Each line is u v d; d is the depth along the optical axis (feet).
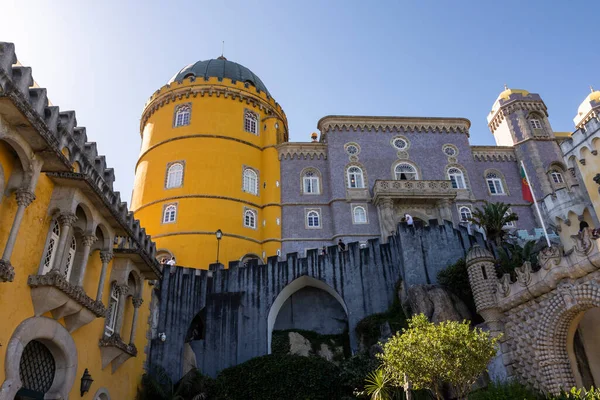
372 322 74.79
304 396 64.59
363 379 62.95
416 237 82.17
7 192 38.96
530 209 123.75
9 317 37.86
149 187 120.57
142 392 64.39
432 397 56.44
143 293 69.00
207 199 114.73
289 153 127.24
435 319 66.54
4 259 36.24
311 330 83.92
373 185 122.31
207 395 66.39
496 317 58.29
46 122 42.88
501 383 53.06
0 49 37.19
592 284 46.78
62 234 43.93
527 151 131.03
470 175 126.41
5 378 36.37
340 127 129.90
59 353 45.27
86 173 49.11
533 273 53.52
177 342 74.33
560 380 48.67
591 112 140.87
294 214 118.93
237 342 76.18
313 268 83.25
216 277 83.10
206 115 127.03
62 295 42.24
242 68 146.00
